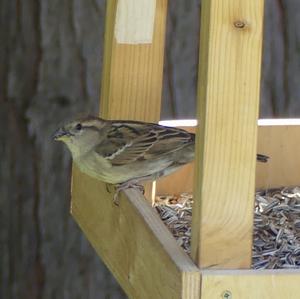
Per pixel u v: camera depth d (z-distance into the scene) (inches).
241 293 265.1
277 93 447.8
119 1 344.2
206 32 266.2
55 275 464.1
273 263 303.6
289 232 326.3
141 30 347.3
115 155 336.5
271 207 350.3
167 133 342.0
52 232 462.0
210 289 264.8
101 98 359.9
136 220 300.8
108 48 350.6
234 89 266.7
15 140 454.6
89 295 463.2
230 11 264.7
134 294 300.8
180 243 313.6
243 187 269.3
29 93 449.7
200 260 268.5
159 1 347.3
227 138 267.9
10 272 468.8
